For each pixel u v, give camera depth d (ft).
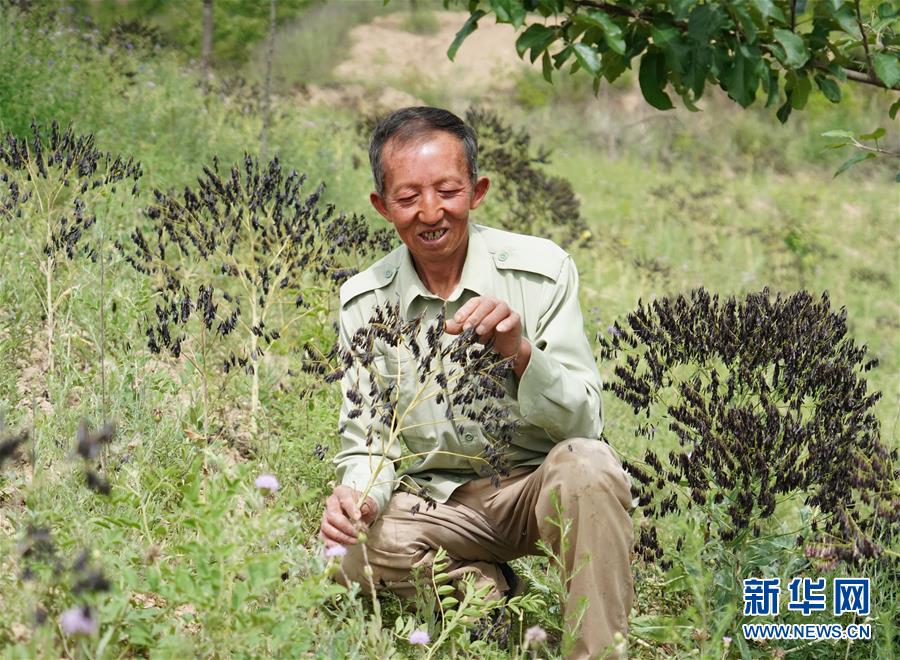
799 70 9.30
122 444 10.58
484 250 9.54
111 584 7.30
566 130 55.77
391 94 61.52
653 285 25.53
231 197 13.02
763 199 45.32
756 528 10.34
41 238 14.33
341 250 14.06
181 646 7.13
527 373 8.66
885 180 52.34
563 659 8.27
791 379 10.43
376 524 9.48
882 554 10.02
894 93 55.47
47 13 32.17
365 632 8.59
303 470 11.48
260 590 7.38
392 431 9.34
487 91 65.10
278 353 13.39
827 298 11.08
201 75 36.40
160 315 11.47
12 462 10.36
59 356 12.69
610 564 8.52
